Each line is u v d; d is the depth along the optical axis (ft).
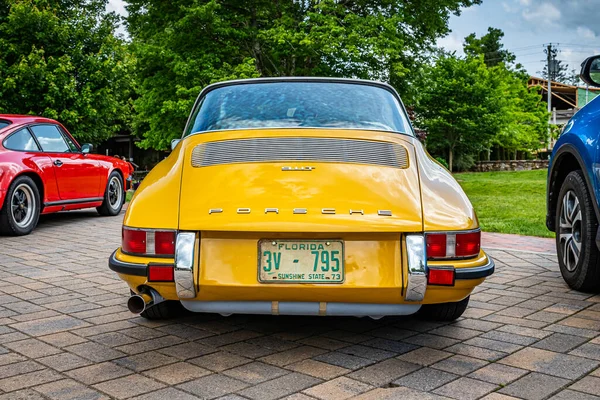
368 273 8.89
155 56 63.67
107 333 11.06
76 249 21.39
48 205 26.45
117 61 57.77
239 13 70.28
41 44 55.36
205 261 9.00
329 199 9.05
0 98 52.90
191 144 10.52
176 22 61.57
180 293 9.00
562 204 15.12
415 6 69.87
